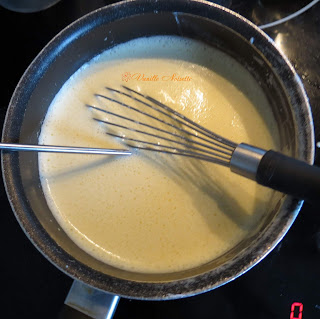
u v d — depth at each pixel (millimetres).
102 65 360
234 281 328
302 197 232
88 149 285
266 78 313
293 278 322
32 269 358
